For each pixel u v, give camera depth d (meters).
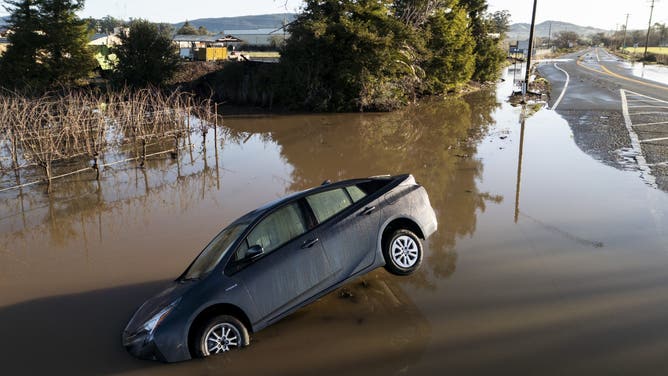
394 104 29.64
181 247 8.92
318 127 23.66
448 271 7.10
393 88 30.52
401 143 18.45
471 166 13.98
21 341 5.98
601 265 6.93
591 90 34.09
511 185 11.71
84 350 5.66
